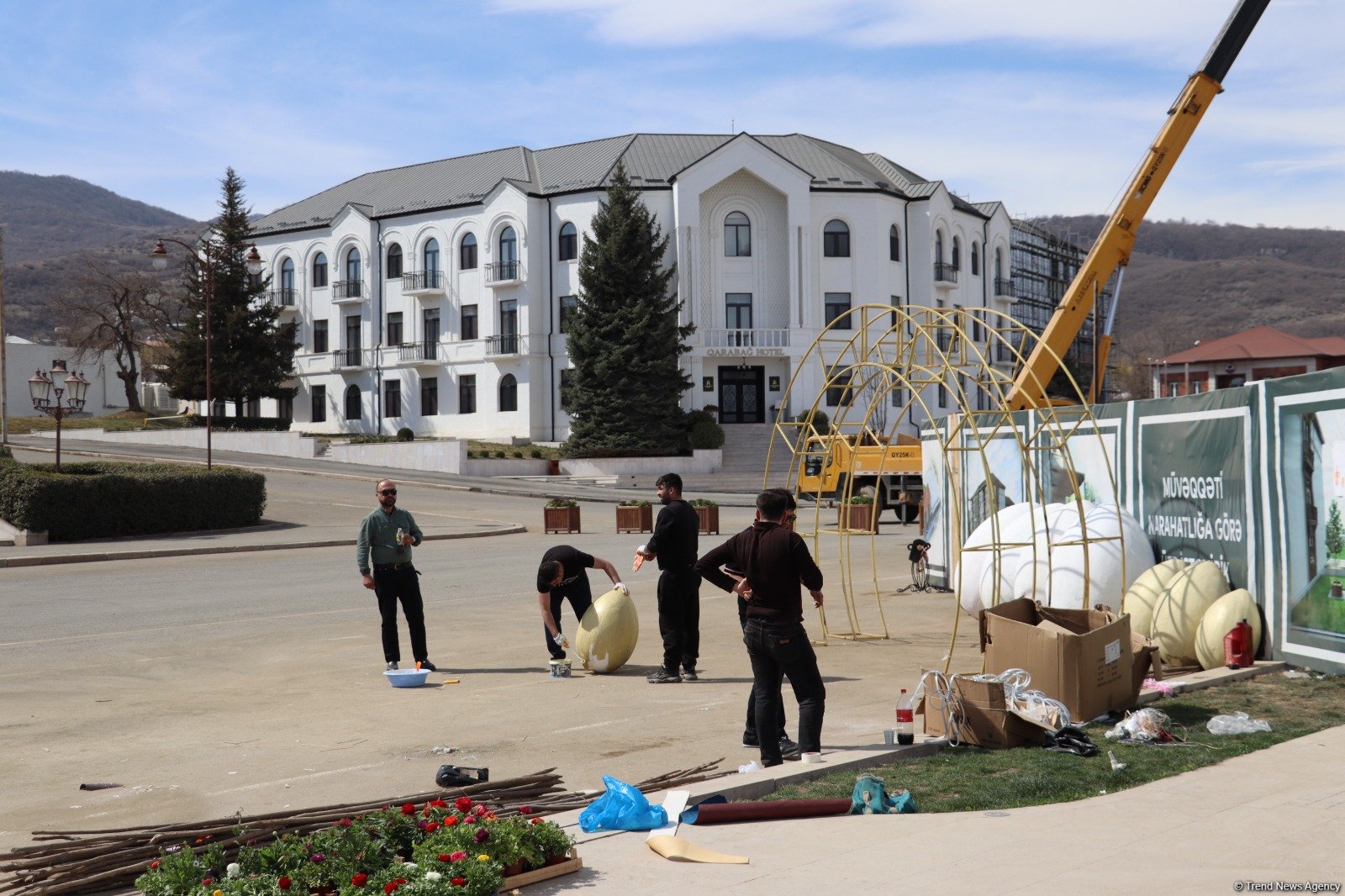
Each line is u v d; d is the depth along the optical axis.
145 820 7.12
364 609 17.72
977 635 13.92
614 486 51.88
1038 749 8.16
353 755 8.63
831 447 14.84
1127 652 9.34
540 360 63.00
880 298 63.69
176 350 70.75
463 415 65.06
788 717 9.76
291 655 13.54
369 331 68.06
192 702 10.87
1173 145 28.17
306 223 70.94
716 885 5.54
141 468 33.72
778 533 7.92
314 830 6.34
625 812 6.54
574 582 12.18
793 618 7.87
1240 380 77.12
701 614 16.30
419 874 5.31
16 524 29.30
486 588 19.98
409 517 12.14
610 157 65.25
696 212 60.91
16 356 89.94
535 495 45.19
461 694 10.94
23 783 8.02
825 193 63.25
